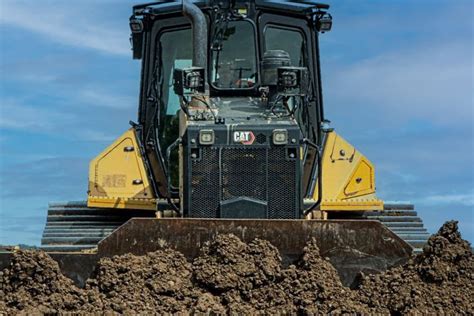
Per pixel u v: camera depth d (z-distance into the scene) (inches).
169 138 493.4
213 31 489.7
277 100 453.7
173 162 488.7
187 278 399.9
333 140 511.5
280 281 398.0
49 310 386.0
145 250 407.8
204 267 398.3
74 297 391.5
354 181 508.7
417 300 392.8
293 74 452.4
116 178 496.4
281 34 502.3
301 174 436.1
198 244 408.2
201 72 451.2
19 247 426.0
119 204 491.2
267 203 430.9
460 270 402.9
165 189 490.6
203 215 430.6
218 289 395.5
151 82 502.0
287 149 433.4
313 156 501.0
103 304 387.9
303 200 468.1
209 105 466.9
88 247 472.4
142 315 384.8
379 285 401.7
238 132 433.1
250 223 409.7
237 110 460.1
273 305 392.8
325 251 409.7
